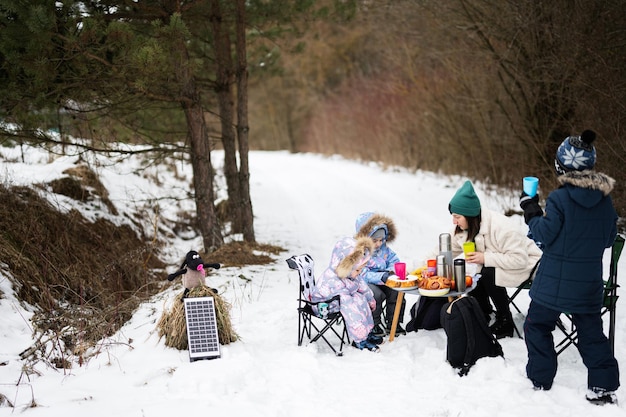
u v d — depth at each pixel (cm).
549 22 1213
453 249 586
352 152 2934
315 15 1145
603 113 1099
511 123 1432
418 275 570
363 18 2072
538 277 440
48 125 878
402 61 2159
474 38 1458
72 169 1038
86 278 790
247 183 1041
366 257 543
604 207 423
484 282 560
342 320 571
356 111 2858
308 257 575
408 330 587
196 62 740
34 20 632
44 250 773
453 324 485
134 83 739
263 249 1016
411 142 2356
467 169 1916
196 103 907
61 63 734
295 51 1239
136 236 1041
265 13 1091
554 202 425
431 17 1638
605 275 764
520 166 1488
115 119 933
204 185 957
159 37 717
